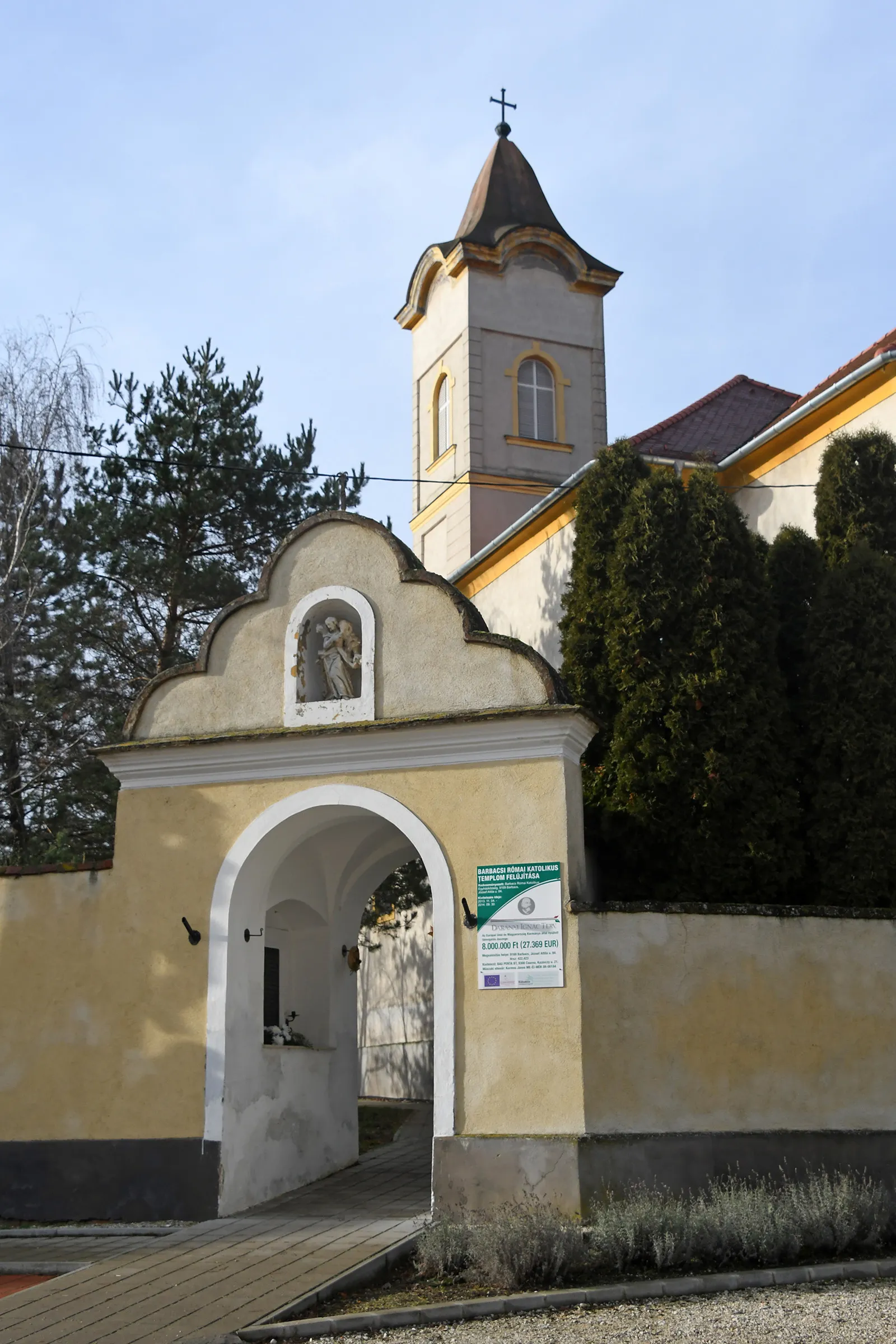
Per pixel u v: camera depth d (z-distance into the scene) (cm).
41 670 2419
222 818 1509
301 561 1566
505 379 3203
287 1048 1591
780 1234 1132
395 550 1527
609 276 3328
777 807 1477
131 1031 1479
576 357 3281
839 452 1678
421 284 3388
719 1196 1212
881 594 1534
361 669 1510
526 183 3419
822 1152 1314
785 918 1373
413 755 1455
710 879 1469
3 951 1554
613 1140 1290
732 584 1538
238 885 1488
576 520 1672
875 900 1450
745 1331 934
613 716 1563
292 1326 1002
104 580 2464
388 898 2464
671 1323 967
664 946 1352
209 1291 1098
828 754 1510
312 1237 1281
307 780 1493
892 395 1798
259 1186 1490
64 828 2300
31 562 2312
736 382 2684
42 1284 1144
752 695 1501
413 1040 2961
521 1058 1338
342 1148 1734
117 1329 1011
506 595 2470
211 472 2428
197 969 1473
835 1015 1359
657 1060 1323
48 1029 1512
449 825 1424
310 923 1731
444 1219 1223
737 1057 1333
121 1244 1320
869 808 1469
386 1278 1148
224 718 1543
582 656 1594
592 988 1335
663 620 1535
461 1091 1349
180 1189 1416
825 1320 952
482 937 1380
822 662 1530
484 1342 938
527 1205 1227
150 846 1527
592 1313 1011
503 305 3241
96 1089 1475
